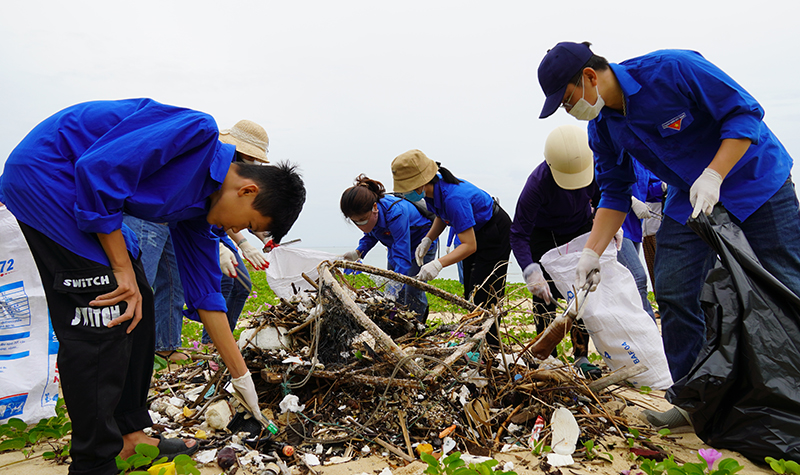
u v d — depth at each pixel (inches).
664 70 103.8
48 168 71.5
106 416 72.4
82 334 71.2
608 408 120.7
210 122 79.0
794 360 89.2
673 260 117.5
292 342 123.0
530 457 95.3
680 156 109.8
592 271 128.0
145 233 145.9
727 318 93.0
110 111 78.1
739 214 104.6
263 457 90.5
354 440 98.6
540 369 117.0
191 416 110.3
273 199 83.5
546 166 154.2
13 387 102.3
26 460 90.4
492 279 172.2
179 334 163.5
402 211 184.7
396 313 133.1
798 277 104.4
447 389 108.0
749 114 99.2
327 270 110.0
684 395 95.7
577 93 108.9
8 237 105.5
